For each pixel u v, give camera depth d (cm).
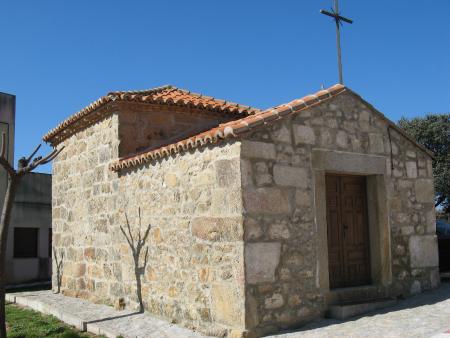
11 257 1744
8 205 664
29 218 1811
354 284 772
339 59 824
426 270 856
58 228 1151
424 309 707
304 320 672
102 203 957
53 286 1155
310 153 718
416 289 833
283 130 690
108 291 925
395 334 579
